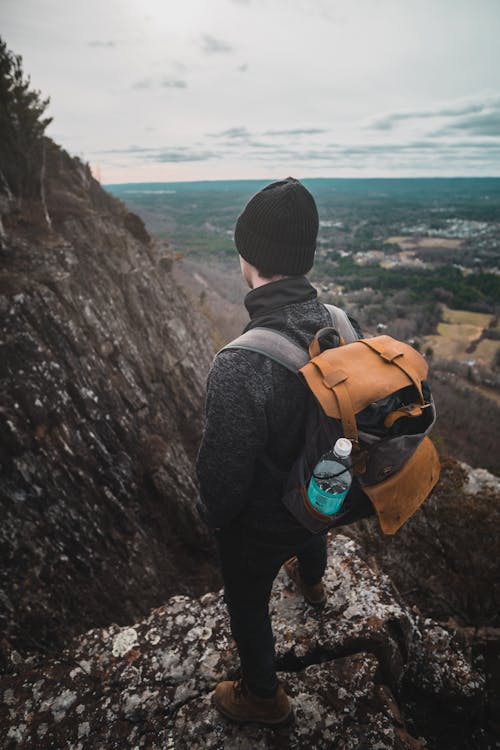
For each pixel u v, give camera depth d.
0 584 2.91
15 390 4.05
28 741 1.76
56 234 7.50
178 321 11.37
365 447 1.04
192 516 5.38
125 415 5.80
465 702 1.96
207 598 2.34
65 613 3.15
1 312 4.57
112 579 3.84
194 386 9.46
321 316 1.20
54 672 2.06
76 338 5.44
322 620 1.97
